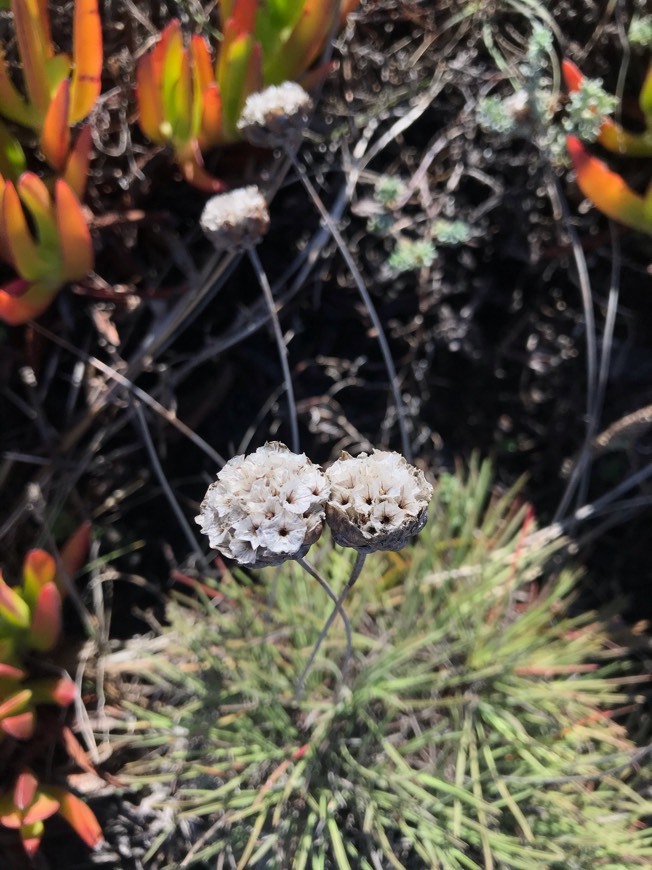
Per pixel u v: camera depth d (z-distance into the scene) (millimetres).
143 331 240
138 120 232
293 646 232
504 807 213
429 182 250
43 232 199
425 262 230
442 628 219
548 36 221
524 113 225
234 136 223
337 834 193
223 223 192
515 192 248
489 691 221
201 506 142
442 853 194
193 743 219
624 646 246
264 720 222
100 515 241
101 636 229
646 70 241
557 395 257
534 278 256
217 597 242
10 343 229
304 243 247
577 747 221
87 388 235
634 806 211
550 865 205
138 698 231
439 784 196
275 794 207
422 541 232
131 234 233
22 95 233
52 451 233
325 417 252
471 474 240
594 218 250
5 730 196
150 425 242
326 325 254
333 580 234
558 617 250
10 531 229
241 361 252
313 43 212
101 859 219
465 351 254
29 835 193
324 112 244
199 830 222
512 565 230
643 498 249
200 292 227
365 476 139
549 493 260
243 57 204
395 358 255
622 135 234
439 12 246
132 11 226
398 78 247
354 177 243
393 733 226
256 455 141
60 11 229
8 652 205
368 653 238
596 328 256
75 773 220
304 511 135
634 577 257
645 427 239
